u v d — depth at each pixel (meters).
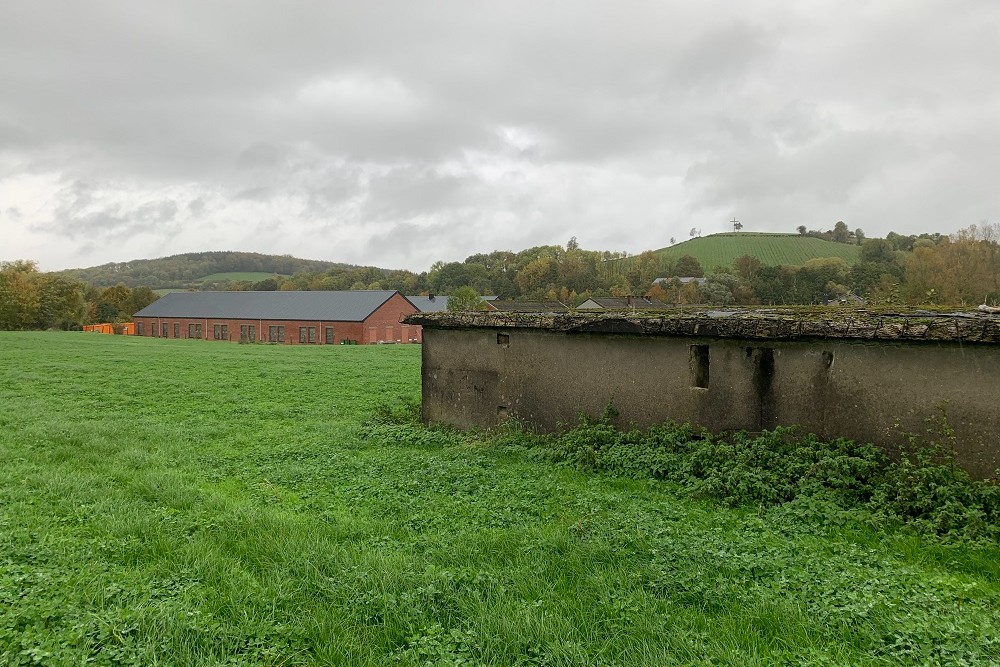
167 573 6.82
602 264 150.38
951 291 49.56
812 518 8.48
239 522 8.34
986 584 6.58
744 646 5.44
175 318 92.25
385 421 16.94
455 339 15.17
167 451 13.30
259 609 6.00
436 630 5.61
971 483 8.45
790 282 95.81
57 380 25.81
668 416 11.77
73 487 9.93
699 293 97.44
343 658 5.24
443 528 8.46
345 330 80.19
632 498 9.59
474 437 14.22
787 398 10.42
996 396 8.60
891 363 9.42
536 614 5.84
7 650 5.04
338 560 7.13
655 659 5.16
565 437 12.52
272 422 17.59
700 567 6.80
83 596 6.03
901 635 5.45
